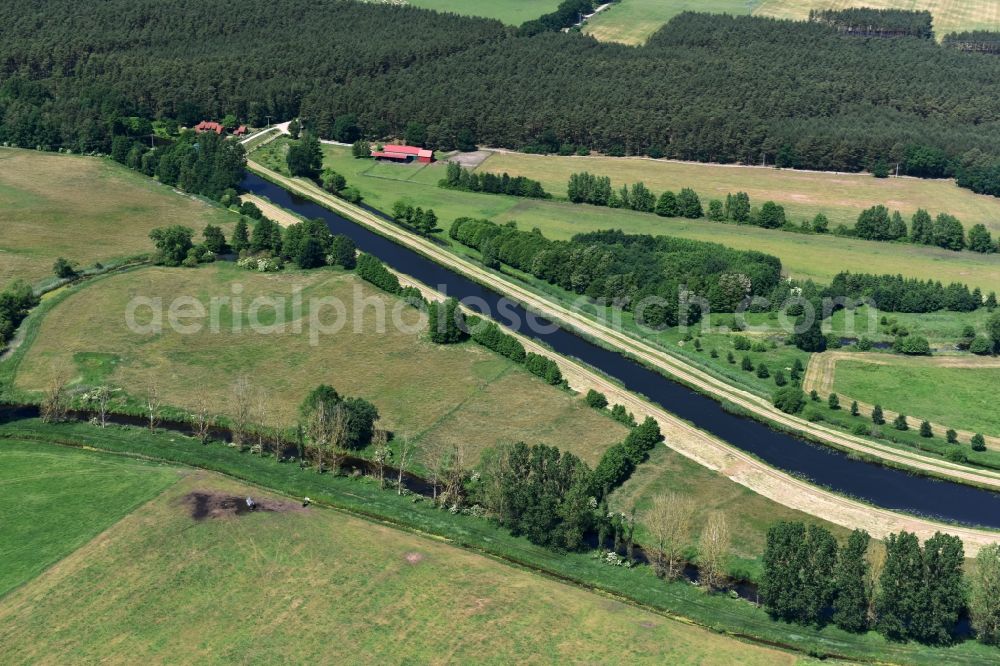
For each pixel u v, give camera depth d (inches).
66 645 7647.6
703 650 7672.2
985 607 7721.5
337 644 7657.5
